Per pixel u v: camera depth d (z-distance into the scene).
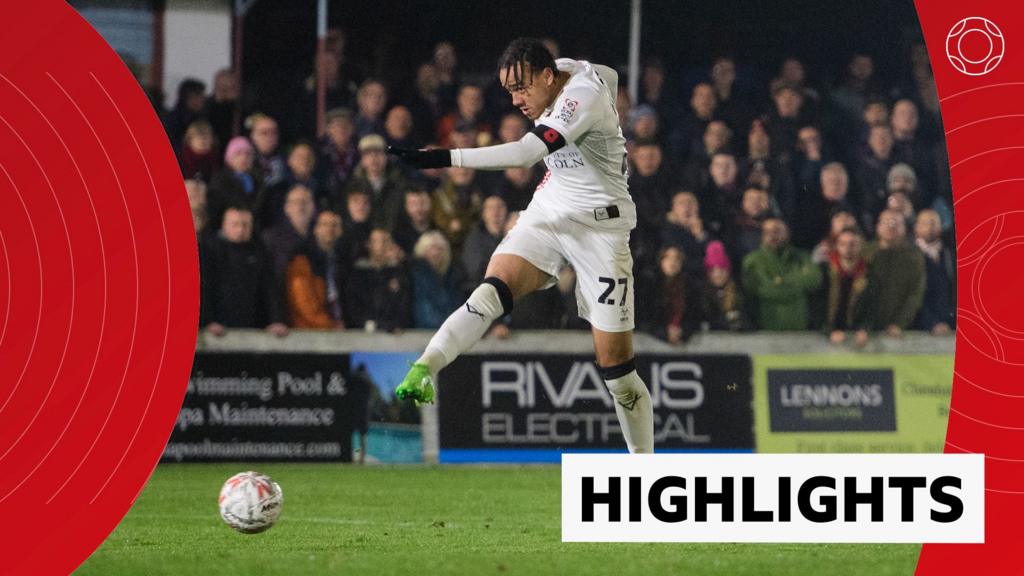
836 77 57.69
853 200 52.69
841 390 48.03
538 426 46.06
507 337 46.22
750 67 55.12
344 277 45.34
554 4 56.19
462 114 50.62
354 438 45.09
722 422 47.00
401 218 46.34
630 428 25.84
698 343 47.34
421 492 35.66
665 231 47.94
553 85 24.02
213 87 50.56
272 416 44.53
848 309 48.38
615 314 24.75
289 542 23.94
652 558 21.05
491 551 22.42
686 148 52.19
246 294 44.47
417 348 45.66
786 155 52.25
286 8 52.72
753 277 47.72
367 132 48.94
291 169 47.38
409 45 54.59
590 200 24.38
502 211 46.00
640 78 55.75
